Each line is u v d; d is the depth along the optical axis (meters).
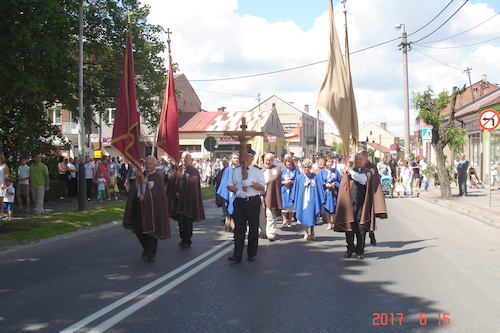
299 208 9.13
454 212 14.00
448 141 17.77
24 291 5.38
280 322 4.26
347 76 8.01
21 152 18.75
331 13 7.57
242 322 4.26
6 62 9.32
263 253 7.77
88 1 16.75
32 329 4.10
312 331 4.03
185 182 8.42
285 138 58.47
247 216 7.12
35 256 7.59
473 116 26.77
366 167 7.27
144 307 4.73
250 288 5.46
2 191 12.01
